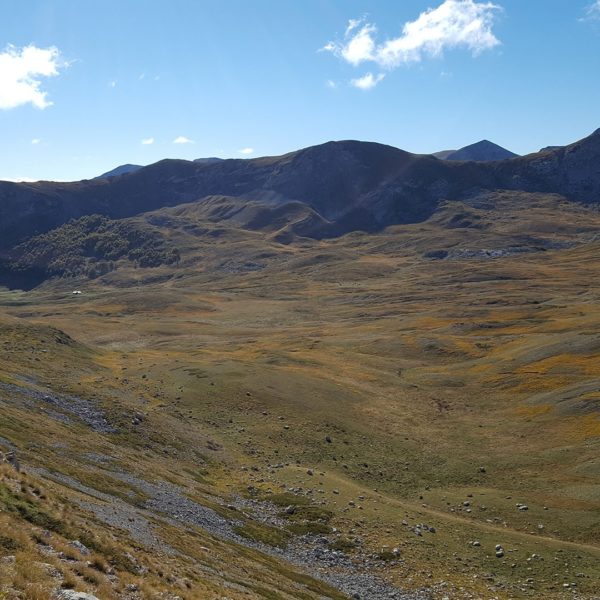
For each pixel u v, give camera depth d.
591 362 100.00
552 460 66.56
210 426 77.38
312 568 41.75
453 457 70.44
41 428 54.75
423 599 38.41
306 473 62.72
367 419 84.31
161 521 39.72
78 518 29.86
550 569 42.91
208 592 26.92
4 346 99.94
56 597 18.39
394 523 50.69
